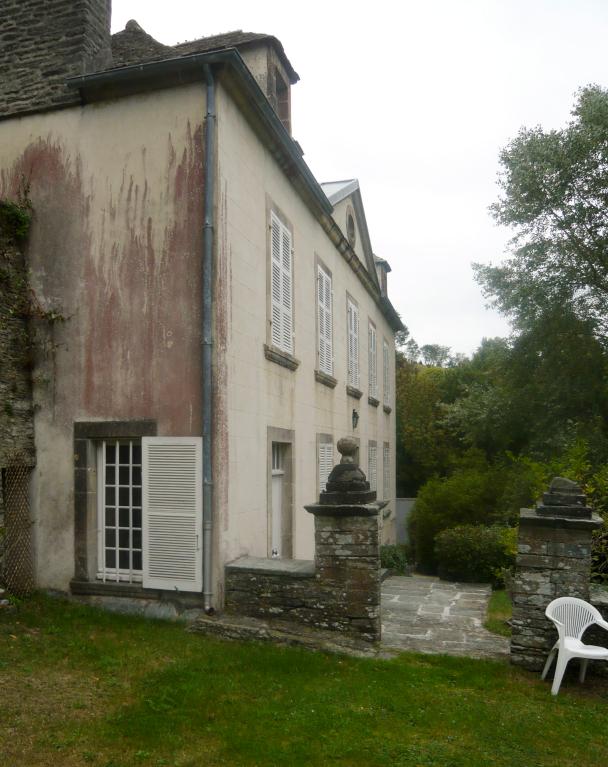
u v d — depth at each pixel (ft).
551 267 57.57
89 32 27.84
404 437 102.89
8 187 27.58
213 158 25.14
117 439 25.98
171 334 25.08
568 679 20.68
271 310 30.91
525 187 56.18
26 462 26.05
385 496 68.13
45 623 22.89
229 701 17.26
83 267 26.35
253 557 26.27
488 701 18.58
